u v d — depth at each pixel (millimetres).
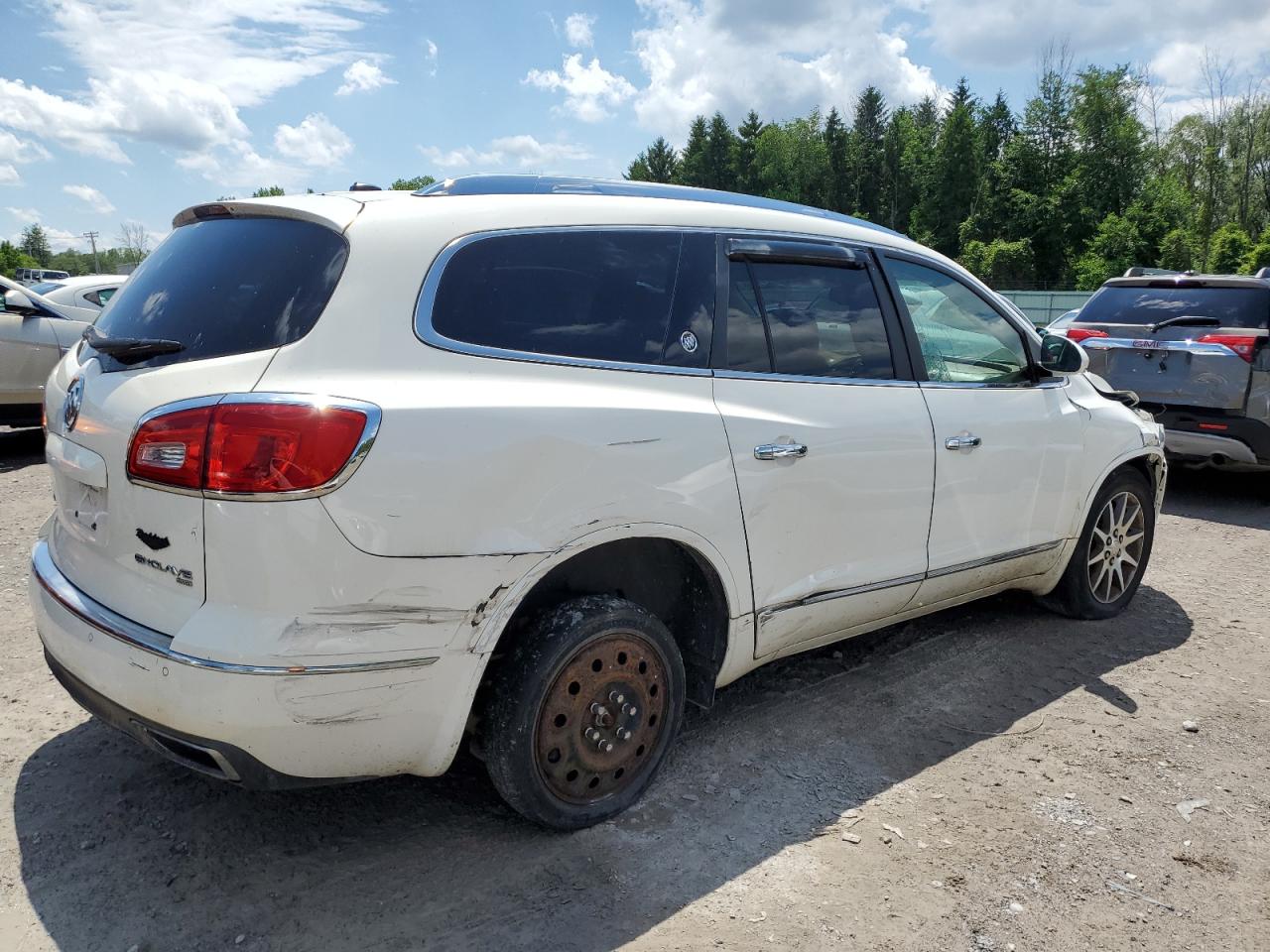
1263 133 61312
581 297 2848
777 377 3244
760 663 3350
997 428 3984
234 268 2643
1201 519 7305
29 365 8531
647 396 2859
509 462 2494
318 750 2352
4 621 4406
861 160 102188
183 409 2309
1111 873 2779
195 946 2355
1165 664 4336
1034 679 4117
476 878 2646
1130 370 7742
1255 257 49875
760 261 3328
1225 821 3072
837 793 3148
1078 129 69625
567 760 2785
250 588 2248
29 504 6711
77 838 2783
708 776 3221
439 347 2531
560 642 2678
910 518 3648
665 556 3150
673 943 2412
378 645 2344
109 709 2451
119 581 2512
